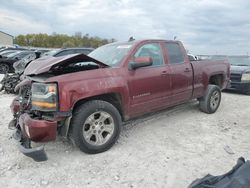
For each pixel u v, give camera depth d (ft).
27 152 10.37
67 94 11.06
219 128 16.47
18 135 12.03
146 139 14.37
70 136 11.93
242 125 17.28
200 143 13.89
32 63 13.67
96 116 12.33
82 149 11.99
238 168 8.25
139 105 14.15
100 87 12.05
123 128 16.14
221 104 23.84
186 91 17.33
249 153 12.71
